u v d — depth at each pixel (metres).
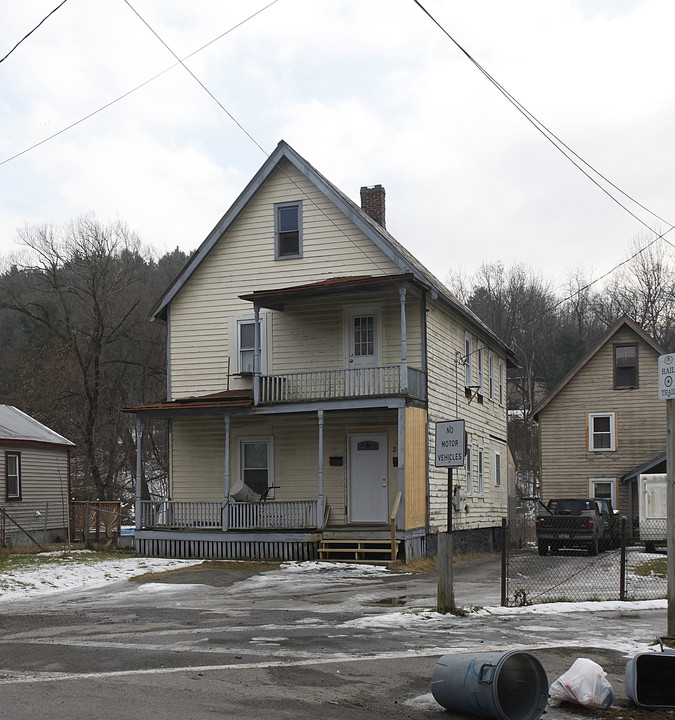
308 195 26.58
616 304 68.69
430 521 25.00
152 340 49.09
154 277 60.34
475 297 73.00
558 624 12.21
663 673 7.86
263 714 7.05
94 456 46.31
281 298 25.09
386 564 22.19
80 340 49.44
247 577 19.94
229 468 25.19
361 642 10.52
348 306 25.89
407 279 23.20
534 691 7.36
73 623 12.56
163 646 10.21
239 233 27.42
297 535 23.70
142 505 26.02
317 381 25.67
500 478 35.72
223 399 25.66
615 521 31.09
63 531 35.06
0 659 9.43
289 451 26.33
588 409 41.00
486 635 11.16
